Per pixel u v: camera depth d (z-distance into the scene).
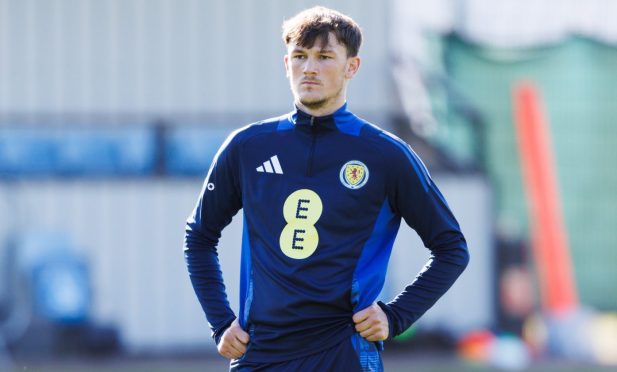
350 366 12.06
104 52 42.75
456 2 51.84
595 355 41.19
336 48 12.19
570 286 46.06
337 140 12.36
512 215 50.50
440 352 39.88
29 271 40.31
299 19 12.31
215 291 12.88
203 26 42.88
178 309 40.78
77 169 42.25
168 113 42.75
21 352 39.69
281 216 12.26
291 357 12.13
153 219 41.16
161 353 40.44
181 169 42.53
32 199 40.91
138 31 42.81
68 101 42.62
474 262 40.66
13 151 42.00
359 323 12.05
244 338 12.36
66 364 38.19
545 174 49.78
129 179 41.25
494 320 40.56
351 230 12.17
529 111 51.47
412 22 51.47
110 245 40.94
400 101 43.47
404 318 12.27
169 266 41.00
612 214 51.66
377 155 12.26
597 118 52.09
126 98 42.72
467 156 44.00
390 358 38.97
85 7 42.62
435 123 44.19
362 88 42.56
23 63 42.47
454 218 12.70
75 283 40.41
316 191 12.20
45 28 42.62
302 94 12.22
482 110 50.66
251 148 12.59
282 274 12.14
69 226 40.94
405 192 12.33
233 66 42.91
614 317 51.16
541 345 41.56
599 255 51.53
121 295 40.75
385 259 12.44
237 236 40.28
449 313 40.41
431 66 51.66
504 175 51.09
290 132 12.53
